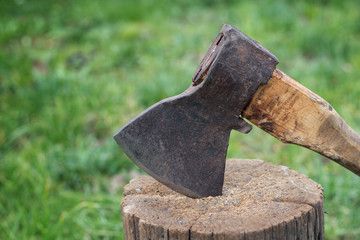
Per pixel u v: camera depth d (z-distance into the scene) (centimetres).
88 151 161
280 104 94
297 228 92
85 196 143
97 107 189
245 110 94
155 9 303
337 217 133
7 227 133
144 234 92
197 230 90
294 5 292
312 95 93
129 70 231
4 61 226
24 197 143
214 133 95
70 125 176
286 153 154
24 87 209
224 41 91
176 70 219
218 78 92
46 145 167
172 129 94
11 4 308
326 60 222
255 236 90
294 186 98
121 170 158
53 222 136
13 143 180
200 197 96
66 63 240
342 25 254
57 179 152
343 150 95
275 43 235
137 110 192
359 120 170
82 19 290
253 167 105
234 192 98
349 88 191
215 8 312
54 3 316
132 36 264
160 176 94
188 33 263
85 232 133
